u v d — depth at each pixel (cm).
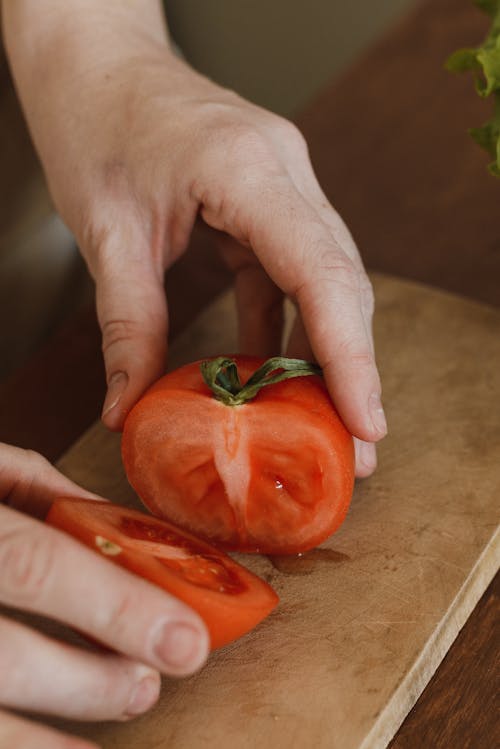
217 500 47
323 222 50
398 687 43
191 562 44
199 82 55
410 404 54
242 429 45
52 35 57
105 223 53
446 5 76
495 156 52
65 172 55
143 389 50
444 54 73
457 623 46
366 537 49
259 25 94
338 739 42
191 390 46
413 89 71
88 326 60
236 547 48
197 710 43
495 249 62
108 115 54
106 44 56
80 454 53
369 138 69
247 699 44
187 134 52
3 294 68
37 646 39
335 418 46
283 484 47
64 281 70
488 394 54
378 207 65
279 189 50
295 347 51
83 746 38
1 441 56
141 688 41
